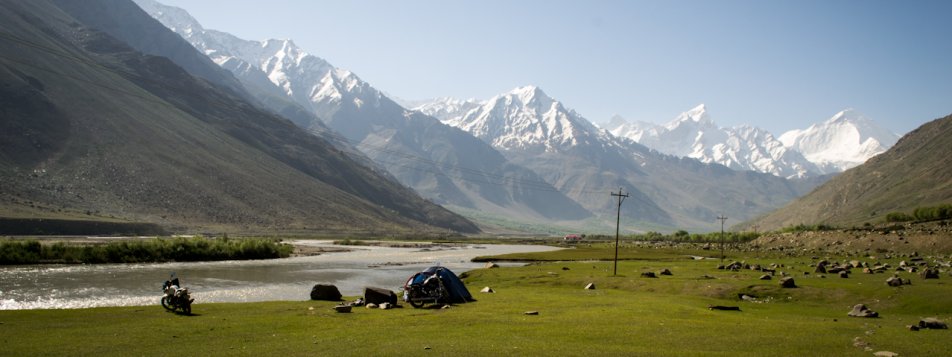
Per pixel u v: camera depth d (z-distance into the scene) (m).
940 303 38.38
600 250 148.88
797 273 61.28
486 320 31.73
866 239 122.25
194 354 22.98
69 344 24.97
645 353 23.11
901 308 38.72
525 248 181.50
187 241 106.12
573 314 34.53
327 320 31.80
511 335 26.98
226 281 69.88
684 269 72.44
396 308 37.91
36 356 22.69
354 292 60.72
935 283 47.22
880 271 60.78
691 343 25.25
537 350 23.59
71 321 31.11
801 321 32.44
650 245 189.00
